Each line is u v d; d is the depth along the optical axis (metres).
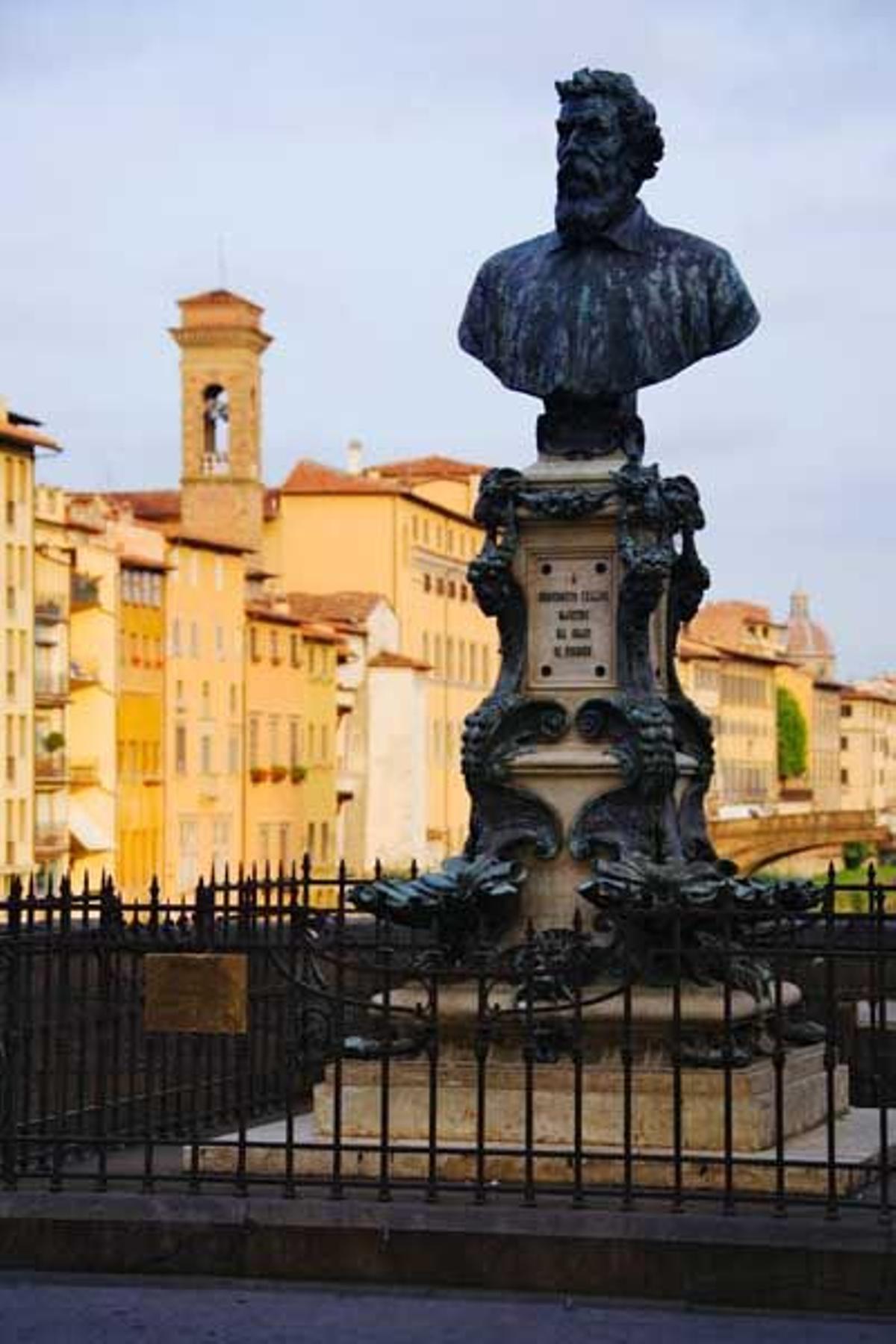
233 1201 15.65
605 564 18.78
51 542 112.44
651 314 18.88
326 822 148.50
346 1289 15.29
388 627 157.50
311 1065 20.16
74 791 116.81
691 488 19.22
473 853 18.77
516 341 19.11
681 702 19.17
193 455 151.00
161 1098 18.95
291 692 142.38
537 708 18.72
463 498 175.75
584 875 18.50
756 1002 17.58
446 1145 16.95
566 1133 17.00
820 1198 15.41
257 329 153.50
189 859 128.75
